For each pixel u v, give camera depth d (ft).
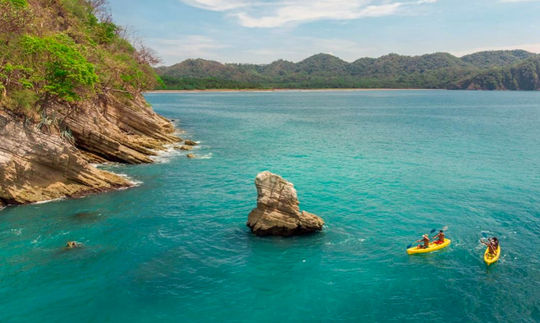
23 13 128.47
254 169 158.92
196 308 63.52
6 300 64.28
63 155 116.26
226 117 402.31
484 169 155.63
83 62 129.80
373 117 401.70
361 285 70.33
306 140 239.71
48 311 61.82
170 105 588.91
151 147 195.42
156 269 75.66
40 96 122.72
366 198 119.34
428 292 67.97
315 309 63.41
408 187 130.52
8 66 110.52
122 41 289.53
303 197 120.78
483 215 103.81
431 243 85.87
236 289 69.05
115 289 68.33
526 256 80.33
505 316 61.16
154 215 104.53
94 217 101.81
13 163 108.27
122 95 223.30
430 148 207.10
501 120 357.41
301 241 88.79
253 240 89.35
